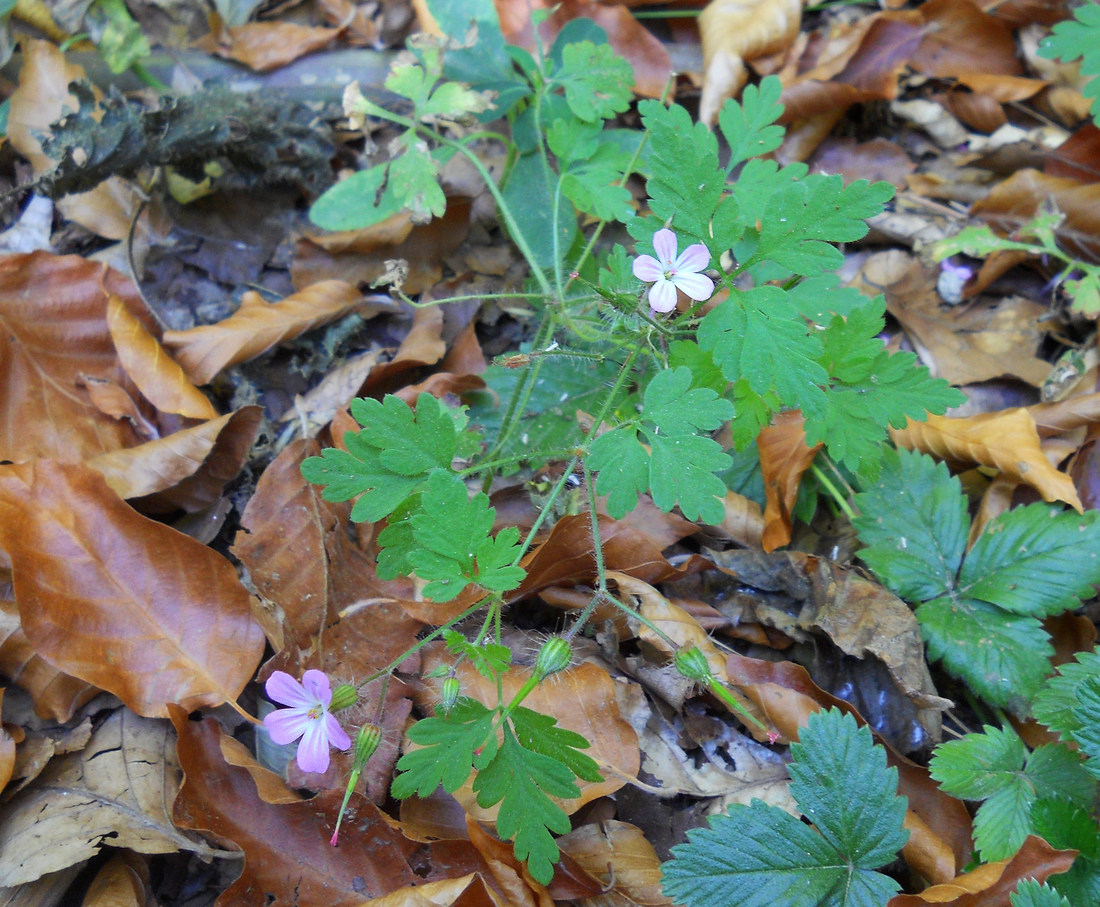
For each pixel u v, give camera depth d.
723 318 0.26
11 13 0.37
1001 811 0.26
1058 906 0.24
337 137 0.39
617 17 0.39
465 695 0.28
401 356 0.33
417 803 0.27
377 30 0.40
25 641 0.28
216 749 0.27
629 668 0.29
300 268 0.36
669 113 0.29
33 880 0.26
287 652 0.28
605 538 0.29
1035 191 0.37
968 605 0.30
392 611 0.29
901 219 0.37
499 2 0.39
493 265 0.37
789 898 0.25
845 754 0.25
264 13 0.41
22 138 0.36
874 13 0.41
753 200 0.30
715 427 0.26
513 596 0.29
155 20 0.39
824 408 0.26
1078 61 0.39
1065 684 0.27
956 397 0.28
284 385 0.34
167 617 0.28
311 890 0.26
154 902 0.27
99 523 0.28
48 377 0.32
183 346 0.33
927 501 0.31
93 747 0.27
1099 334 0.34
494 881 0.26
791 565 0.30
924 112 0.40
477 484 0.32
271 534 0.29
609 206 0.31
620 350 0.32
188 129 0.34
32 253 0.32
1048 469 0.31
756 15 0.38
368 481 0.26
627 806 0.28
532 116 0.35
